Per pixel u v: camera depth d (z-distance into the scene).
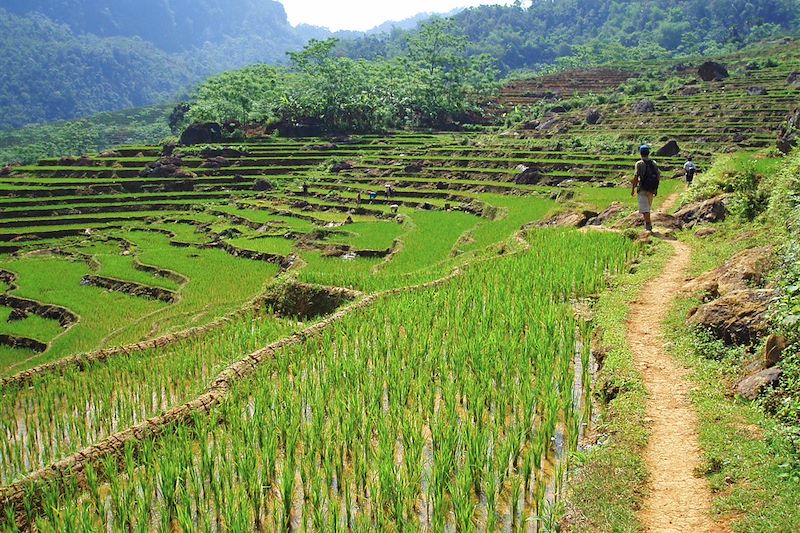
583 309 15.70
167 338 21.16
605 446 9.44
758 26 197.00
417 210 59.28
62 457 12.13
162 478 10.10
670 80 116.94
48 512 9.85
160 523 9.30
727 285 14.05
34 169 85.88
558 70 195.88
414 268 34.12
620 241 21.48
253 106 116.69
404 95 122.12
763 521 7.20
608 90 133.50
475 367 12.81
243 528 8.70
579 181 63.84
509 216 46.66
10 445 14.48
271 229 58.69
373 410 11.46
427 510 9.01
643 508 7.98
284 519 9.14
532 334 13.59
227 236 58.78
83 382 17.56
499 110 132.38
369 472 10.14
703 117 86.81
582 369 12.59
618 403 10.38
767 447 8.51
